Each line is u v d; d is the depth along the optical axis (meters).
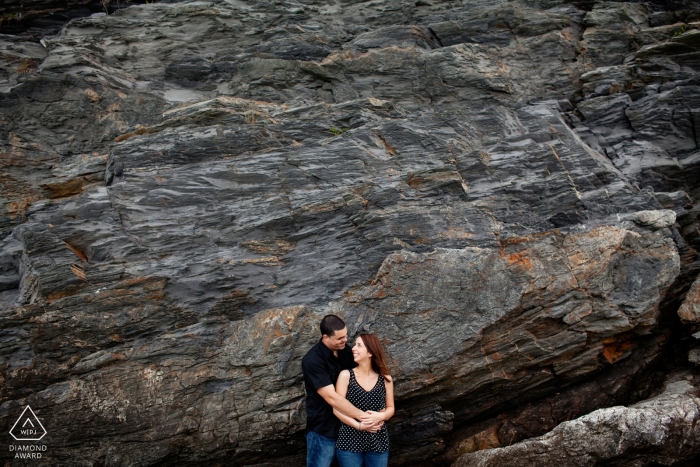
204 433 6.20
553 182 7.88
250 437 6.23
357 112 8.85
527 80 10.07
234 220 7.44
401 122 8.55
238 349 6.51
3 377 6.09
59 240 7.00
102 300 6.60
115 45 10.30
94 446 6.07
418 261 6.80
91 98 9.26
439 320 6.61
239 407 6.29
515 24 10.54
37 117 9.07
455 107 9.54
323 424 5.72
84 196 7.51
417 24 10.91
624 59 10.32
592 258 6.98
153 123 9.31
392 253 6.90
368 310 6.66
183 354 6.47
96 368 6.32
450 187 7.75
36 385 6.16
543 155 8.18
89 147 9.09
